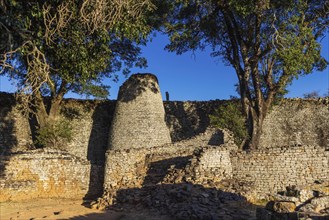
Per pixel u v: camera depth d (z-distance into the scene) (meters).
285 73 22.08
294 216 9.60
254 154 18.70
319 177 17.83
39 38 11.94
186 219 12.38
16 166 19.64
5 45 11.43
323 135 29.05
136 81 28.47
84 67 12.89
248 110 23.72
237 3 20.25
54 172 20.31
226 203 14.11
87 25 11.93
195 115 30.97
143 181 18.61
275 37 21.14
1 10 11.09
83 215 14.07
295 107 30.12
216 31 25.42
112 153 20.00
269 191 18.08
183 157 19.53
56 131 26.53
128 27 12.76
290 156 18.28
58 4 11.84
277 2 21.20
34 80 12.21
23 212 14.82
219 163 18.23
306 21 23.00
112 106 30.77
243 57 23.83
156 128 27.75
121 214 14.09
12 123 28.17
